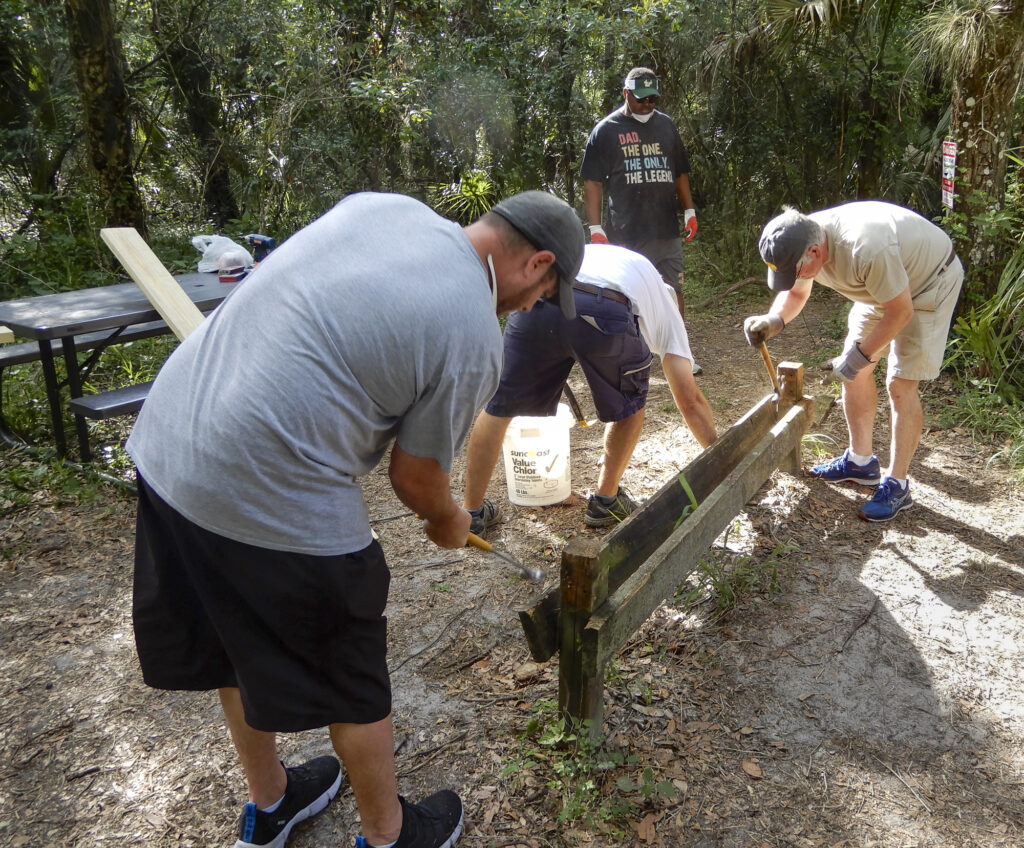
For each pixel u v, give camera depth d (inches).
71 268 285.7
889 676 109.0
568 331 124.0
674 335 136.6
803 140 341.7
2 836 88.1
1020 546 138.0
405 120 307.0
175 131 356.5
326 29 313.3
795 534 142.8
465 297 65.1
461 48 334.3
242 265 192.9
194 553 67.5
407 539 147.7
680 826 86.9
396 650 117.0
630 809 88.3
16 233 307.9
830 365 145.4
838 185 343.6
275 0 322.3
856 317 149.5
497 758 96.3
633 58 337.7
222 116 354.0
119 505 159.6
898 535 142.3
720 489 120.7
